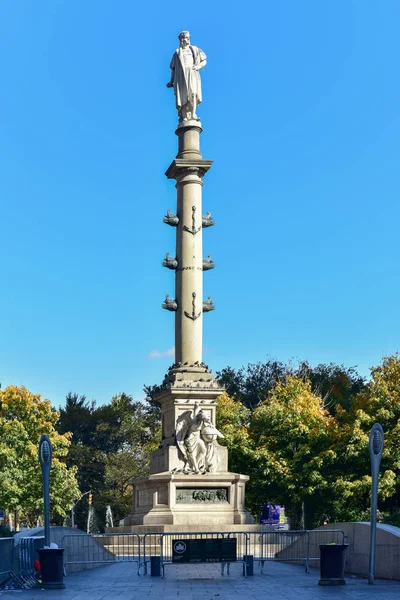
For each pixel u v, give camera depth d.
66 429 103.62
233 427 63.53
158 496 41.88
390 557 25.73
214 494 41.97
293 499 57.25
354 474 53.25
